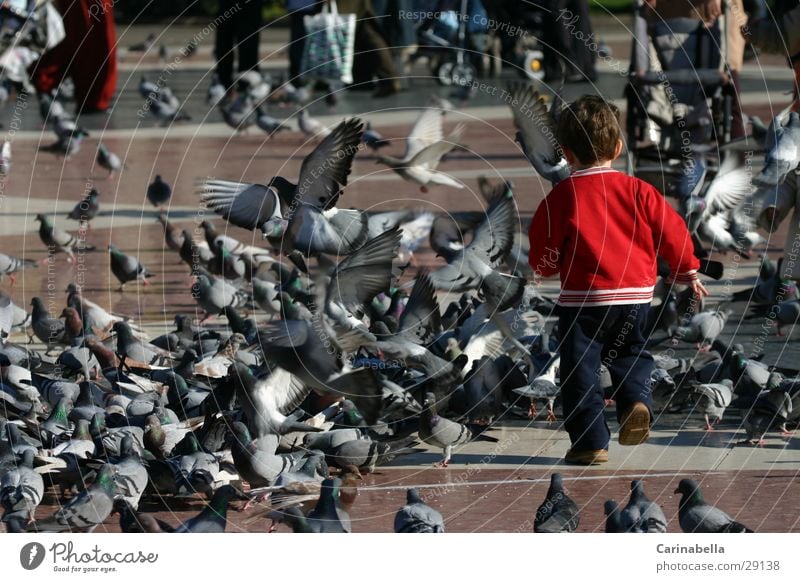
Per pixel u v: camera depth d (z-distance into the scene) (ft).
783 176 35.68
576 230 24.13
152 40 134.51
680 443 27.12
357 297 25.22
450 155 73.00
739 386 29.19
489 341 29.53
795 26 37.24
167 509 23.25
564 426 25.55
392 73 93.97
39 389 28.96
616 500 23.22
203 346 33.47
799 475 24.66
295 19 87.61
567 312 24.54
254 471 22.53
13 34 83.56
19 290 43.83
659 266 35.94
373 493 24.08
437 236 38.83
